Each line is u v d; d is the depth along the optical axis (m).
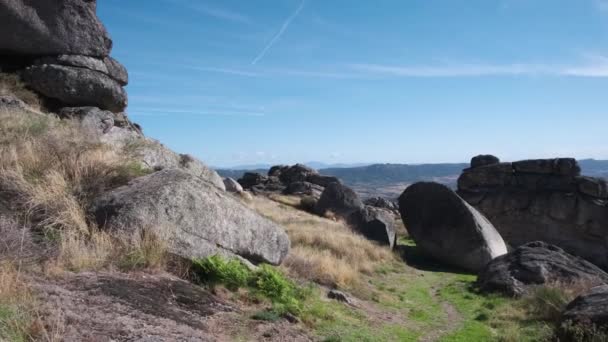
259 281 7.54
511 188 32.41
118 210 7.20
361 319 8.64
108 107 15.74
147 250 6.82
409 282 15.84
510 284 13.95
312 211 32.03
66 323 4.12
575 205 29.81
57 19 14.93
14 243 5.54
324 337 6.49
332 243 17.44
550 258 15.34
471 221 21.91
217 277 7.20
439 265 22.23
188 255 7.26
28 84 14.43
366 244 19.98
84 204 7.52
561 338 8.45
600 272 15.20
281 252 9.12
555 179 31.20
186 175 8.37
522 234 31.17
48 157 8.38
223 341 5.13
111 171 8.69
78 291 5.07
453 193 22.77
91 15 15.65
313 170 46.56
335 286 11.16
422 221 23.33
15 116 9.77
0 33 14.20
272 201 33.56
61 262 5.72
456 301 13.09
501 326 10.09
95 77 15.16
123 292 5.44
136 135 15.36
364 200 43.81
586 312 8.69
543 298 11.32
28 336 3.67
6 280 4.37
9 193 7.11
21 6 14.29
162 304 5.55
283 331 6.09
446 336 8.93
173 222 7.43
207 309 6.01
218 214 8.04
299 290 8.22
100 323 4.36
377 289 13.09
